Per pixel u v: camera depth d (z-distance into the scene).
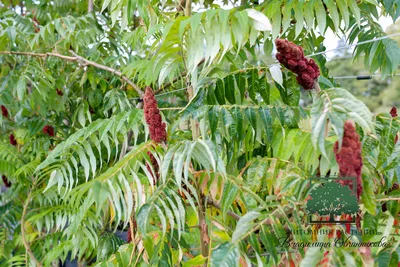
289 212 0.67
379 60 1.08
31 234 1.66
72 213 1.32
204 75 0.83
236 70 0.81
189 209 0.93
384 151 0.68
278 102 0.85
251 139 0.83
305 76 0.63
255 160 0.82
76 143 0.90
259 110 0.72
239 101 0.82
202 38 0.71
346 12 0.82
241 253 0.59
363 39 1.11
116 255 0.83
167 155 0.68
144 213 0.67
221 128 0.75
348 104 0.55
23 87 1.29
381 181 0.75
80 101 1.54
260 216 0.61
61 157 1.14
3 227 1.90
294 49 0.62
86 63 1.33
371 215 0.63
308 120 0.78
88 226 1.20
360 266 0.56
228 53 0.90
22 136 1.60
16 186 1.86
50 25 1.31
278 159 0.80
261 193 0.90
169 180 0.73
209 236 0.81
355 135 0.55
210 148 0.67
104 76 1.54
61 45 1.51
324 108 0.55
